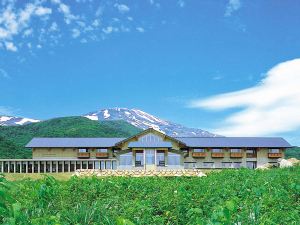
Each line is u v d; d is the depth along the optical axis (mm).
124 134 166500
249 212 9438
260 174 21516
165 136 68625
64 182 14117
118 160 66375
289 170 28547
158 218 8992
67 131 157250
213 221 7395
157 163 66375
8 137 150250
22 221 6516
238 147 74562
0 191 6254
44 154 73625
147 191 13203
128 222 6062
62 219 8375
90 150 73938
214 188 14102
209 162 75062
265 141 78000
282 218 9445
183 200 10805
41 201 9609
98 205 9492
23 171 73438
